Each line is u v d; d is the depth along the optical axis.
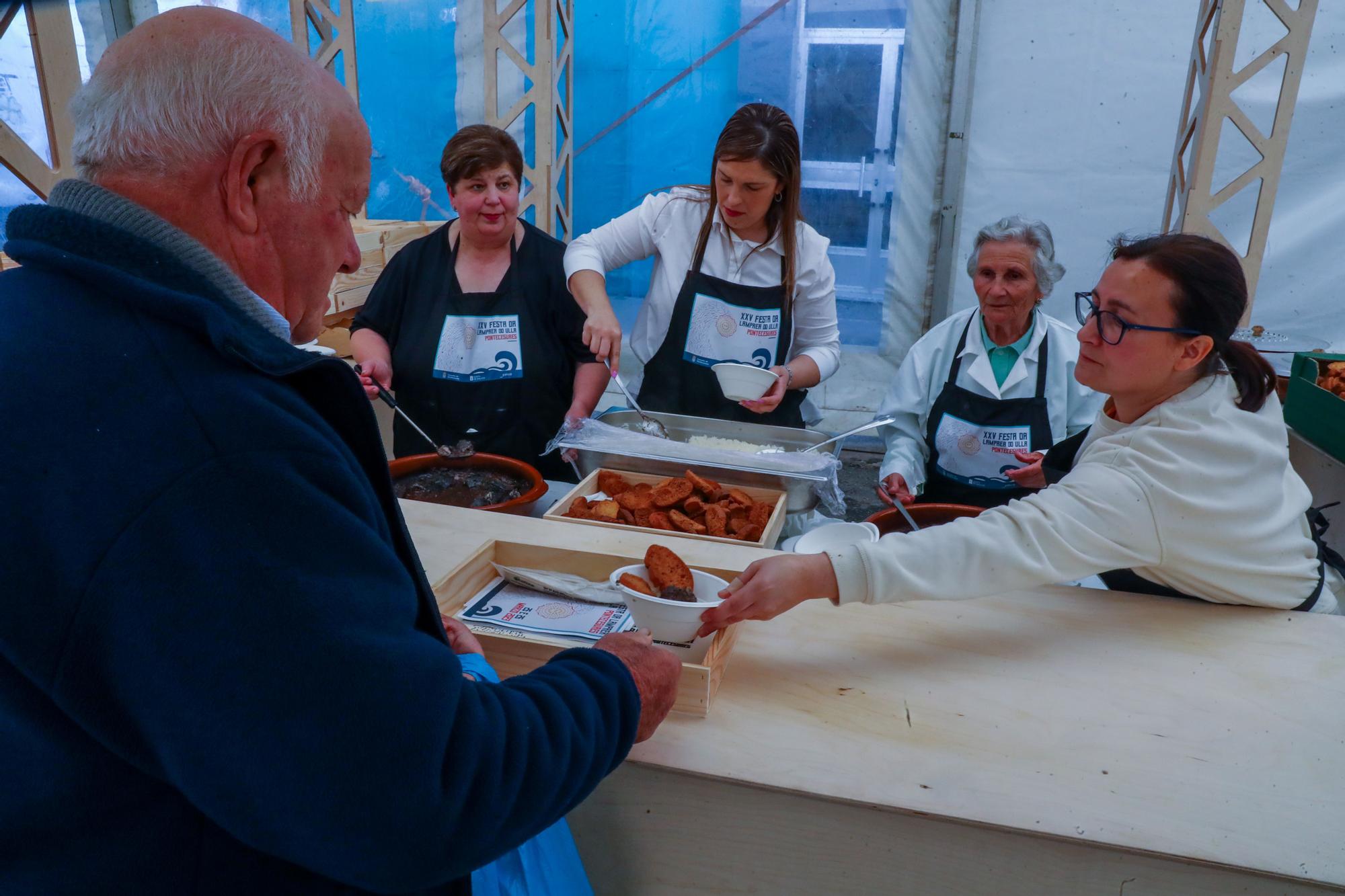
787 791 1.07
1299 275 4.43
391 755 0.65
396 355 2.67
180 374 0.68
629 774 1.16
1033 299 2.42
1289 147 4.30
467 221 2.55
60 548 0.62
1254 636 1.42
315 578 0.66
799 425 2.86
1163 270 1.37
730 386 2.44
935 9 4.47
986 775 1.09
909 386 2.67
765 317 2.73
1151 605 1.52
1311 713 1.22
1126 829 1.01
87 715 0.64
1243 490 1.38
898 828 1.08
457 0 4.65
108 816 0.70
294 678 0.63
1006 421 2.49
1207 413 1.39
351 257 0.88
